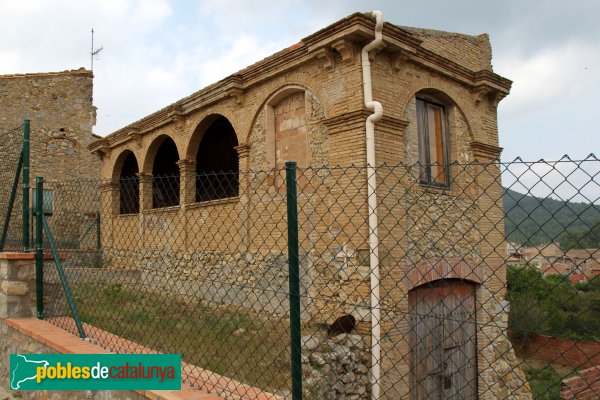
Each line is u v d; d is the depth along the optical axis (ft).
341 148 23.80
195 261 33.27
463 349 26.78
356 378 20.57
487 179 30.37
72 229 46.62
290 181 9.50
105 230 45.70
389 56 24.57
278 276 26.76
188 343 19.26
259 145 29.22
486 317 28.09
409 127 25.95
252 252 28.84
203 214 33.19
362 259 22.50
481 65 34.14
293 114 27.61
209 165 48.11
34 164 53.93
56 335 14.90
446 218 27.20
